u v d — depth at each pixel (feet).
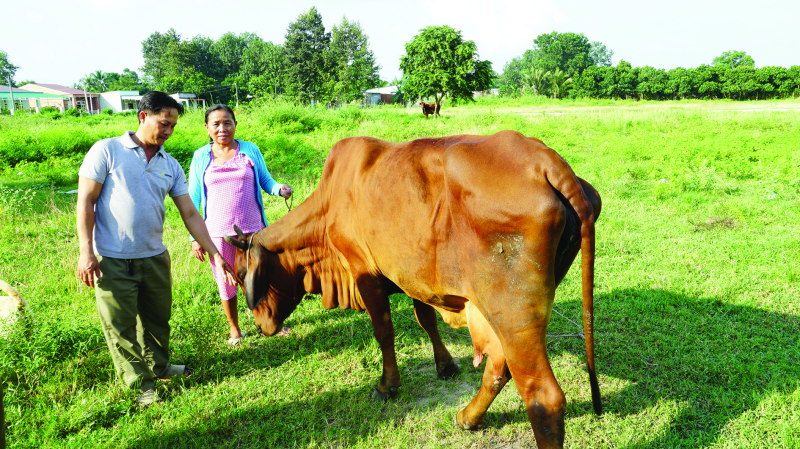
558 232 7.07
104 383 11.64
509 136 7.82
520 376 7.35
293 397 11.12
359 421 10.30
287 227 11.84
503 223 7.13
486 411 10.08
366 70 223.10
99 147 10.23
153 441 9.71
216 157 13.83
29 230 23.07
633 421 9.63
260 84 214.90
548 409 7.09
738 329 12.73
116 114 167.32
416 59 107.86
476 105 172.14
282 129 69.00
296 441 9.73
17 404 10.46
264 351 13.32
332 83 200.44
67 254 19.39
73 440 9.52
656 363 11.56
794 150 32.91
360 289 10.46
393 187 8.73
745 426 9.14
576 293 15.67
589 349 7.59
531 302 7.10
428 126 67.56
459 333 13.98
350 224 10.09
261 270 12.00
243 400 11.02
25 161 43.91
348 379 11.85
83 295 15.96
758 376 10.69
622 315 13.93
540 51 339.77
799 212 21.75
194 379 12.02
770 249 17.66
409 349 13.07
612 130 57.00
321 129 70.08
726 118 60.85
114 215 10.38
